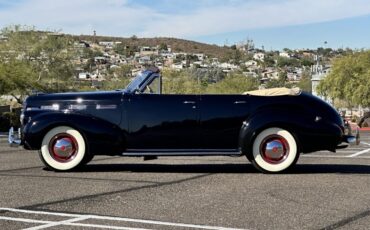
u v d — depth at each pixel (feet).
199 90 251.39
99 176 29.68
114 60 544.21
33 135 31.01
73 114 31.14
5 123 120.16
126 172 31.50
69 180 28.14
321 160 39.22
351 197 23.30
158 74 31.99
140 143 31.09
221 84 273.33
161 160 39.06
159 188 25.68
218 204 21.88
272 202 22.22
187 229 17.95
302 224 18.58
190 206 21.49
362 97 198.70
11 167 33.76
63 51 167.02
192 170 32.55
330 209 20.90
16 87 144.15
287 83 421.18
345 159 40.14
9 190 25.08
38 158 39.58
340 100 227.61
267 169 30.55
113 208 21.20
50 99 31.71
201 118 30.68
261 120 30.17
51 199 22.94
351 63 211.61
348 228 18.10
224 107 30.68
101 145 31.09
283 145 30.50
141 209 20.99
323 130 30.40
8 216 19.84
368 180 28.07
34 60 165.68
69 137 31.27
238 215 19.92
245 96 30.83
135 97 31.12
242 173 31.01
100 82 248.93
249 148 30.53
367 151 48.34
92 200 22.75
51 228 18.12
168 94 31.09
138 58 588.50
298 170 32.40
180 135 30.81
